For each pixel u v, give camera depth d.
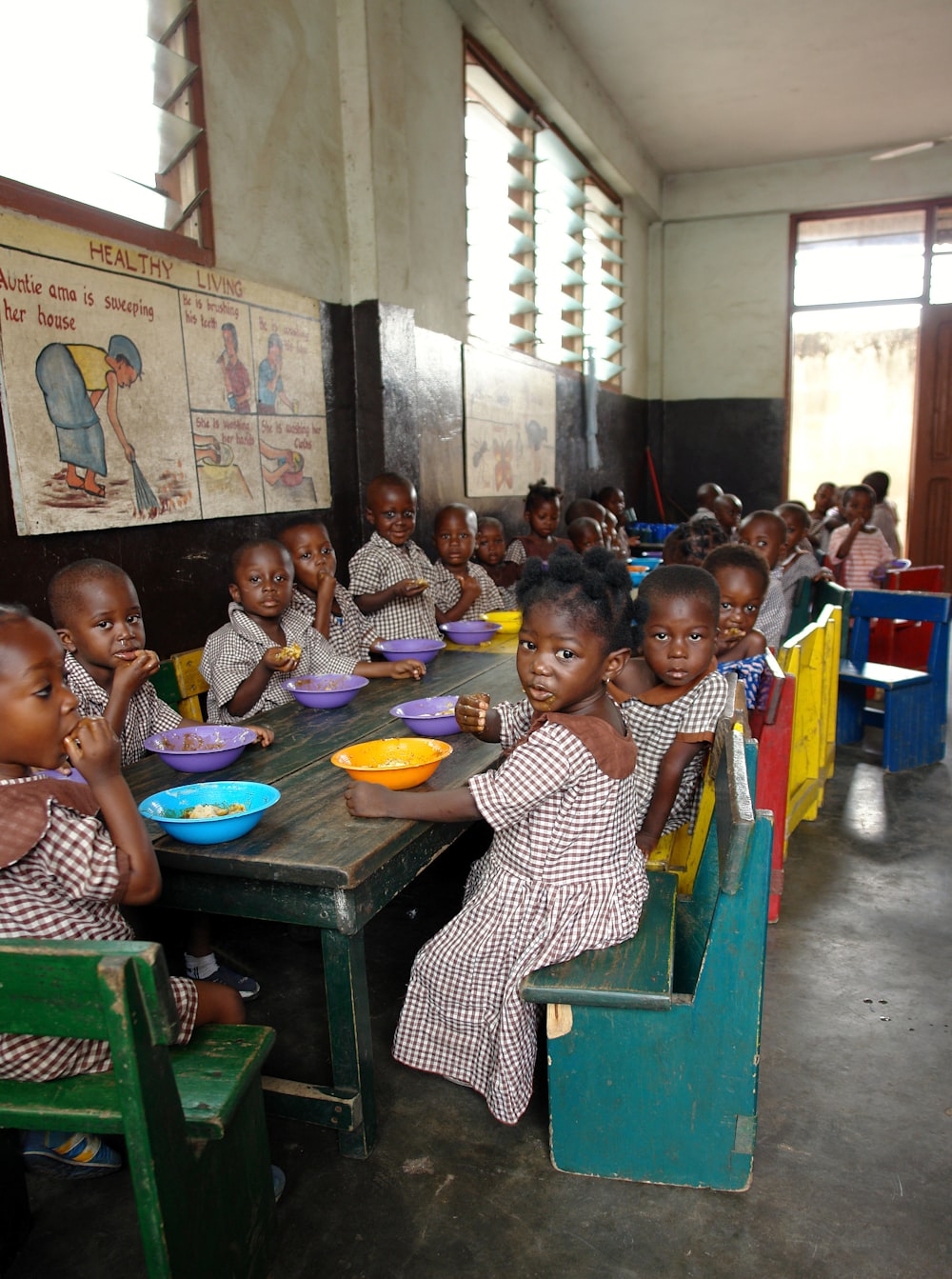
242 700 2.64
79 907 1.41
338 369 3.99
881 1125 1.90
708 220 8.79
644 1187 1.74
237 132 3.26
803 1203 1.69
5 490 2.40
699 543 4.66
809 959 2.56
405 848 1.74
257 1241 1.47
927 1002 2.36
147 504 2.88
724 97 6.89
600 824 1.78
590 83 6.44
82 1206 1.71
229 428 3.28
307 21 3.64
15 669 1.33
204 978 2.32
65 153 2.56
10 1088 1.25
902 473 9.19
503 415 5.68
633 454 8.80
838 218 8.54
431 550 4.78
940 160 7.95
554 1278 1.53
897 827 3.56
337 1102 1.75
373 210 3.96
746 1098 1.67
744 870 1.59
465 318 5.09
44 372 2.48
